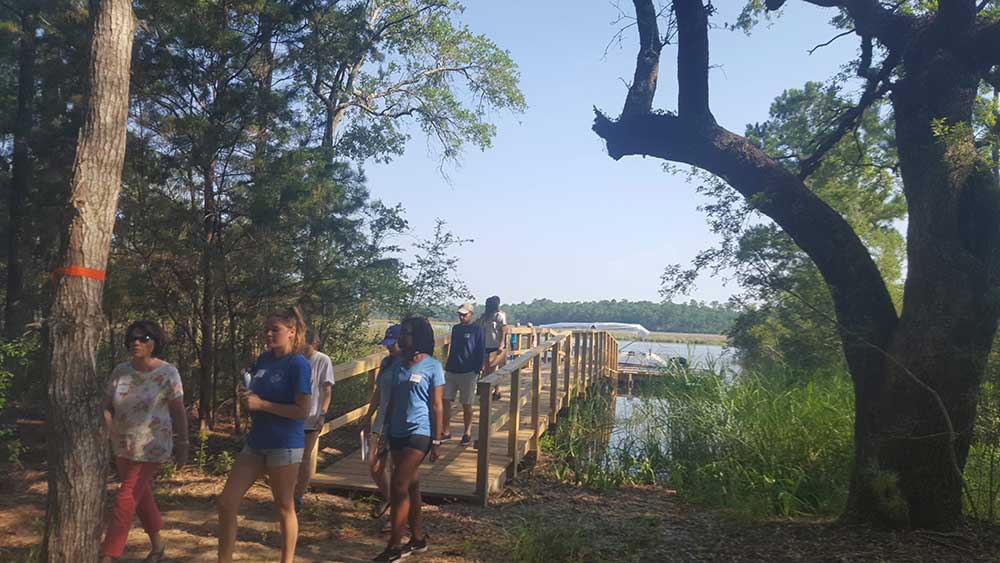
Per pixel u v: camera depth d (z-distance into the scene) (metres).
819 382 9.87
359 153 16.94
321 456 9.03
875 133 8.99
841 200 10.35
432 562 5.49
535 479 8.82
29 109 10.76
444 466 8.20
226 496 4.49
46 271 10.31
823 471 8.24
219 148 9.05
